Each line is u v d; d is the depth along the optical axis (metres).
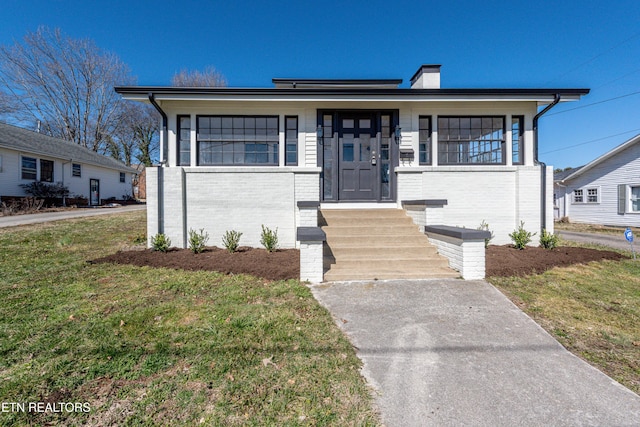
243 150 6.88
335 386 2.04
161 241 5.83
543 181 6.81
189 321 2.98
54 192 16.69
